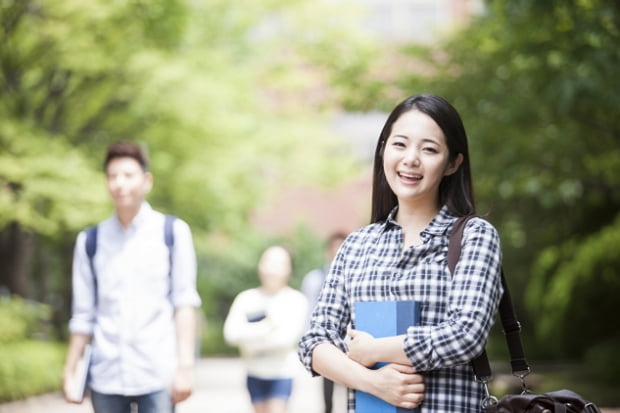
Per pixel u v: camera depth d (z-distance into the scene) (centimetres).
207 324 4575
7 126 1983
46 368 2027
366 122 4803
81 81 2209
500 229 2436
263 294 1043
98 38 2072
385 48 1866
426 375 407
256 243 4909
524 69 1531
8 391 1922
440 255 420
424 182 429
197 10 2419
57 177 1972
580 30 1346
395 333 405
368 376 405
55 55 2100
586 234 2350
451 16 4975
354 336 413
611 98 1345
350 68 1809
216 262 4588
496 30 1628
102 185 2034
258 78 2633
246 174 2578
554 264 2522
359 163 2897
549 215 2364
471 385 409
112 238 677
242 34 2600
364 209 4909
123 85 2202
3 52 2114
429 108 432
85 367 665
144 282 671
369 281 429
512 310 441
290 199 5275
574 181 1745
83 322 677
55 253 3244
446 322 400
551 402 399
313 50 1884
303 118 2702
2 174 1952
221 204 2530
